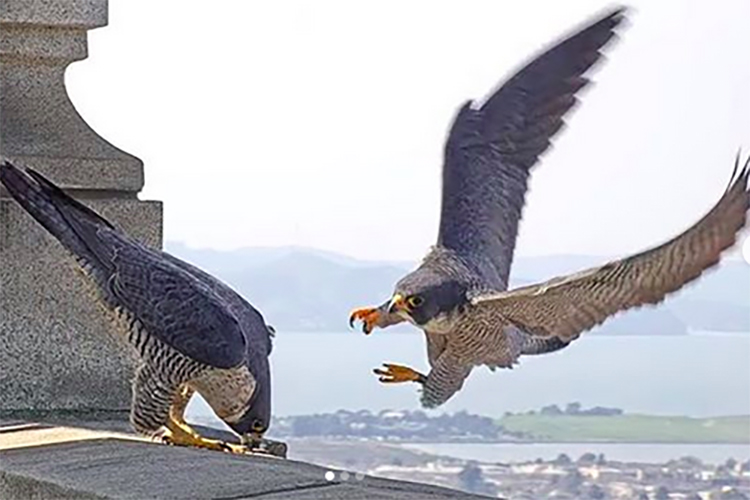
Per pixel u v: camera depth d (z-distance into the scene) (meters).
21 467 8.22
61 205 9.40
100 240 9.30
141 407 9.23
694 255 6.95
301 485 7.53
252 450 9.31
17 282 10.98
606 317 7.46
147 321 9.11
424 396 8.41
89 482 7.78
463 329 8.18
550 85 9.02
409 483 7.57
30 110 11.25
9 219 10.93
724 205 6.82
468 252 8.80
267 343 9.43
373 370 8.53
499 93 9.12
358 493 7.34
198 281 9.20
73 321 11.08
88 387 11.11
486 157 9.05
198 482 7.66
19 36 11.18
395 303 8.24
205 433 9.94
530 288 7.76
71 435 9.18
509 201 8.95
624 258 7.17
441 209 8.98
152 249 9.51
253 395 9.24
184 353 9.05
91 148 11.27
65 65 11.39
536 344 8.05
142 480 7.75
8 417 10.88
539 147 8.98
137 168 11.31
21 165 11.00
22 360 11.01
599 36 8.95
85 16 11.27
